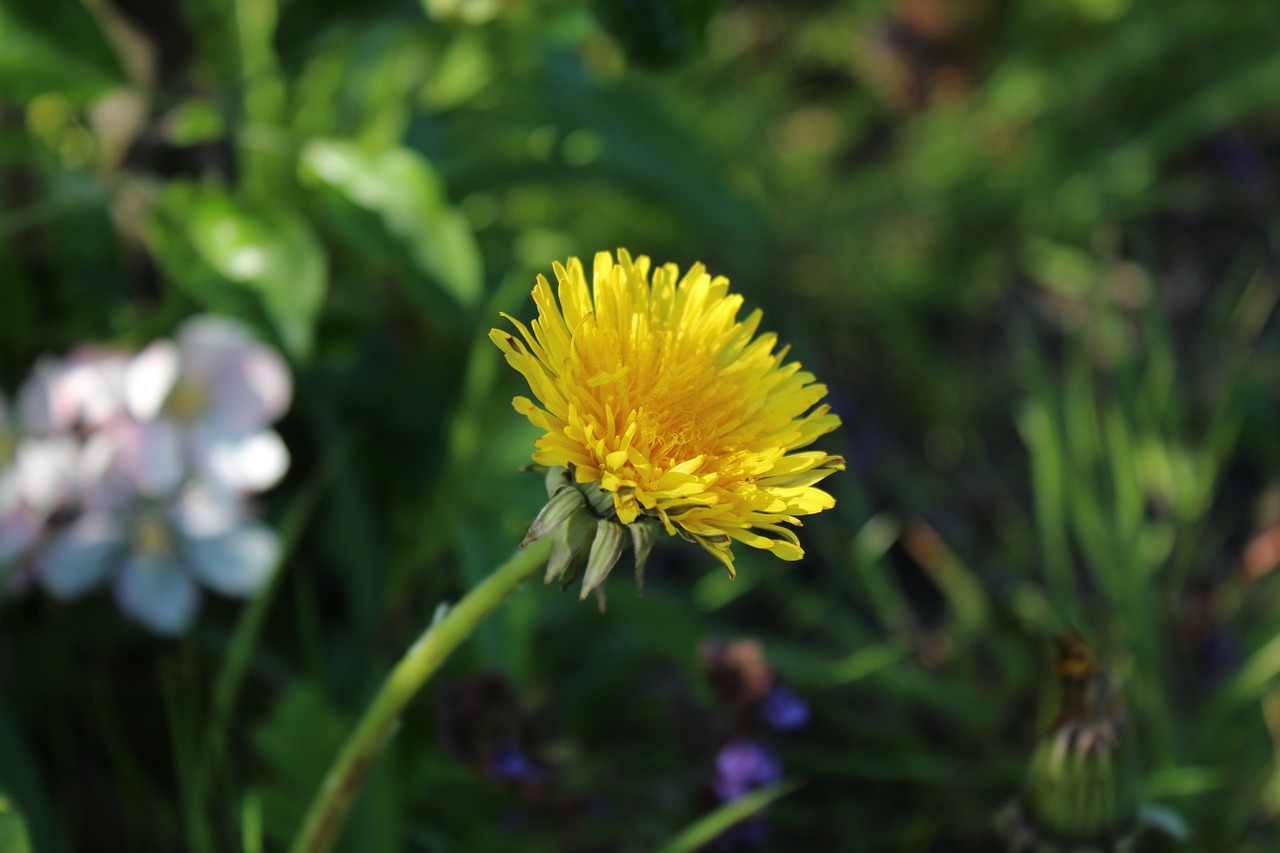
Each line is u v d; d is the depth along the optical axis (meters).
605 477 0.30
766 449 0.31
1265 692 0.45
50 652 0.42
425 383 0.46
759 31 0.71
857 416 0.55
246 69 0.47
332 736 0.39
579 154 0.49
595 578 0.30
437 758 0.40
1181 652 0.46
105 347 0.42
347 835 0.38
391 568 0.44
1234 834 0.43
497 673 0.38
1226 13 0.71
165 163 0.43
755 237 0.54
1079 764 0.35
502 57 0.47
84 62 0.40
